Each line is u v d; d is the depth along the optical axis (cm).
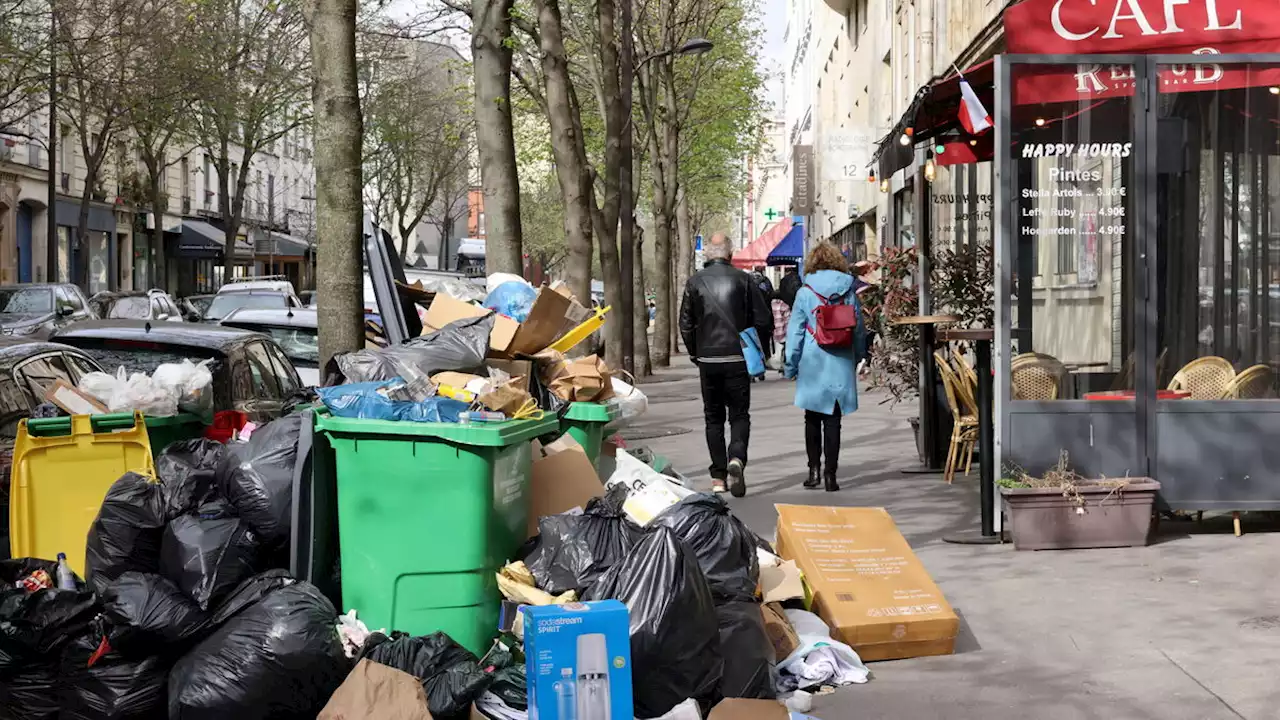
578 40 2036
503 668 512
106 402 668
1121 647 624
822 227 5269
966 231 1294
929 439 1239
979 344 888
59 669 518
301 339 1502
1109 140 888
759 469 1285
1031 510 845
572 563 564
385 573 553
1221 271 890
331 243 780
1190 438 883
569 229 1642
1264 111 884
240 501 560
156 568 563
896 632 622
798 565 666
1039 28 888
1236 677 568
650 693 512
